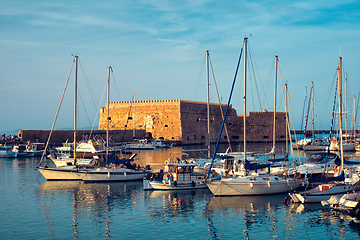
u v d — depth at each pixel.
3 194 41.66
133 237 28.36
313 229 29.86
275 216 32.91
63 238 28.11
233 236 28.55
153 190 43.16
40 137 99.94
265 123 138.62
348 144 90.69
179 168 43.41
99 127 135.25
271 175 41.66
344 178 40.50
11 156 83.56
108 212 34.56
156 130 125.25
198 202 37.62
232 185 39.19
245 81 44.44
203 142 129.88
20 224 31.17
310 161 49.97
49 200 38.94
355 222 31.27
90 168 50.69
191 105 127.38
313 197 36.50
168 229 30.00
